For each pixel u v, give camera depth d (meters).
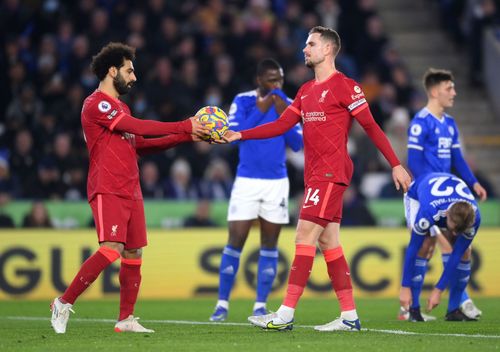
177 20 65.06
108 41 60.53
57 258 45.53
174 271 46.69
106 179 25.72
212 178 53.50
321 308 38.91
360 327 27.06
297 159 55.41
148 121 25.86
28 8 64.81
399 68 66.44
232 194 33.94
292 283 26.09
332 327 26.80
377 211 51.25
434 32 75.19
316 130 25.95
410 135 33.00
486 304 40.62
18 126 55.62
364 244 47.28
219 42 62.84
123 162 25.92
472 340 24.30
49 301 43.62
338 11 68.31
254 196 33.53
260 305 33.81
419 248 30.98
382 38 67.69
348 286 26.86
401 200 51.59
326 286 46.59
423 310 37.09
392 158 25.83
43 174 52.31
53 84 59.00
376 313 36.28
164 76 58.22
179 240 46.91
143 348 22.41
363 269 47.19
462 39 73.56
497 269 47.25
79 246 45.75
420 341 23.75
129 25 62.31
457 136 33.66
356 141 56.66
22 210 48.09
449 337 25.19
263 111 33.41
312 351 21.70
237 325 30.17
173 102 57.59
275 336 25.22
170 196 52.56
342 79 25.94
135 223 26.38
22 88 59.78
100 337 25.19
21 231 45.34
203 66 62.03
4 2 64.44
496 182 64.38
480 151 65.56
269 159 33.53
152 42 61.91
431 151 32.91
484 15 69.12
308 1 69.38
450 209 29.36
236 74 61.97
